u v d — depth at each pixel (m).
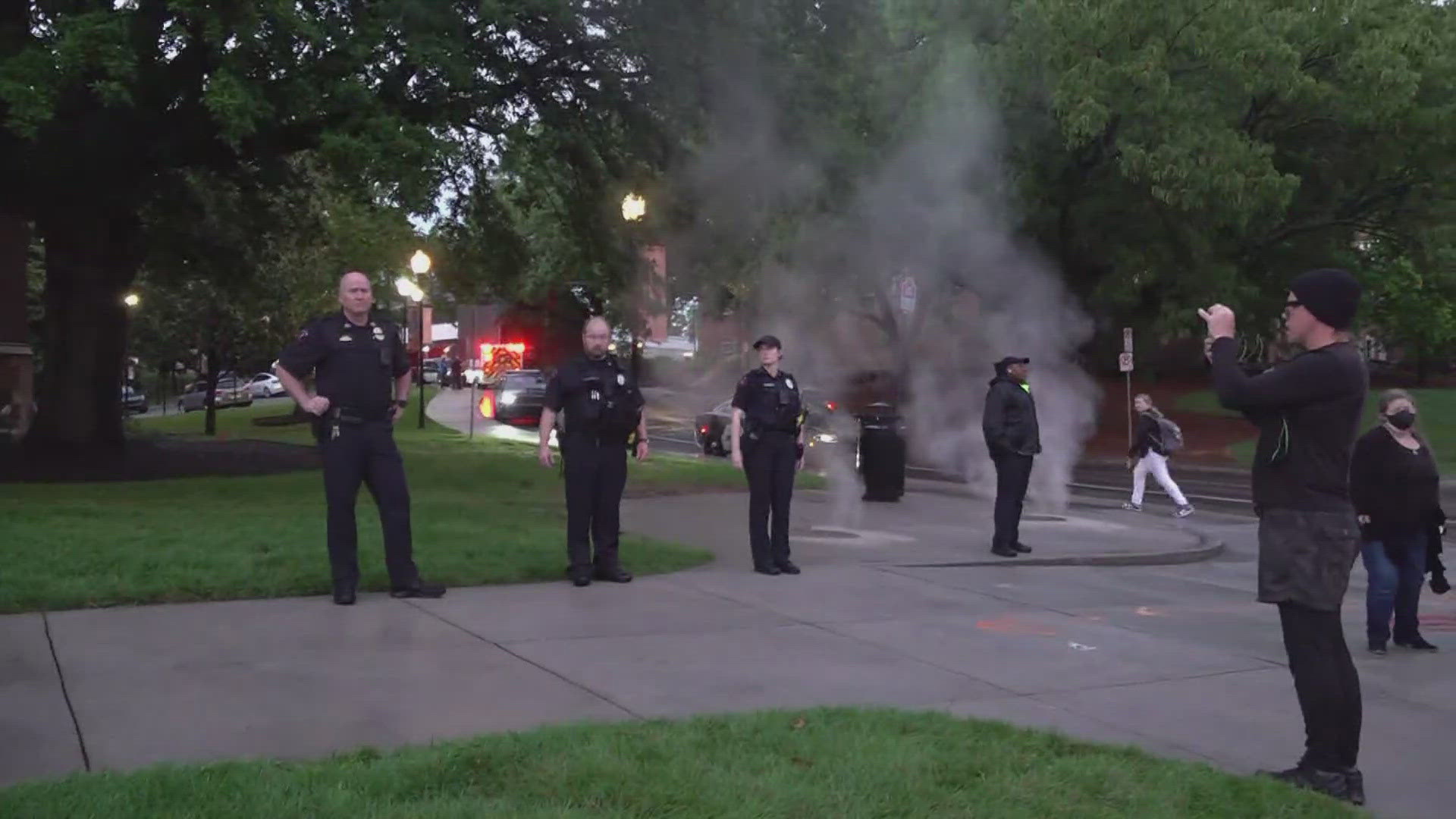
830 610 8.62
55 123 15.01
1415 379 50.34
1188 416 38.69
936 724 5.50
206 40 13.20
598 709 5.88
